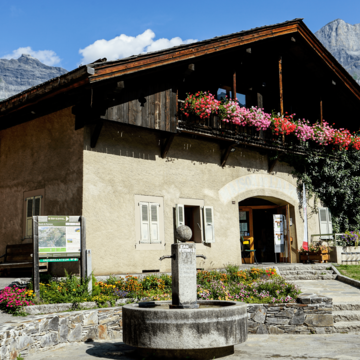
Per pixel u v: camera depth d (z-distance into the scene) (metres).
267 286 9.21
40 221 8.17
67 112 11.26
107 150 11.12
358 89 17.11
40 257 8.09
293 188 15.92
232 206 13.90
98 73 9.56
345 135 16.55
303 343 7.16
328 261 15.14
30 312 7.37
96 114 10.36
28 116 12.43
